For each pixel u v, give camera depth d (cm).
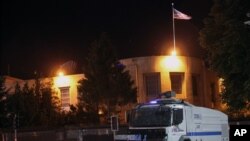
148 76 4534
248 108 3066
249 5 3005
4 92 3875
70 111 4253
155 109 2022
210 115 2284
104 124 3581
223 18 3102
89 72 4047
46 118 4228
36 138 3522
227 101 3116
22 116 4012
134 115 2073
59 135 3469
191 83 4603
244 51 2977
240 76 3053
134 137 2042
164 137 1966
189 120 2073
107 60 4019
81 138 3353
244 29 2941
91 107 4009
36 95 4338
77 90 4481
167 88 4459
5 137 3484
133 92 4062
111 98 3966
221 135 2364
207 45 3189
